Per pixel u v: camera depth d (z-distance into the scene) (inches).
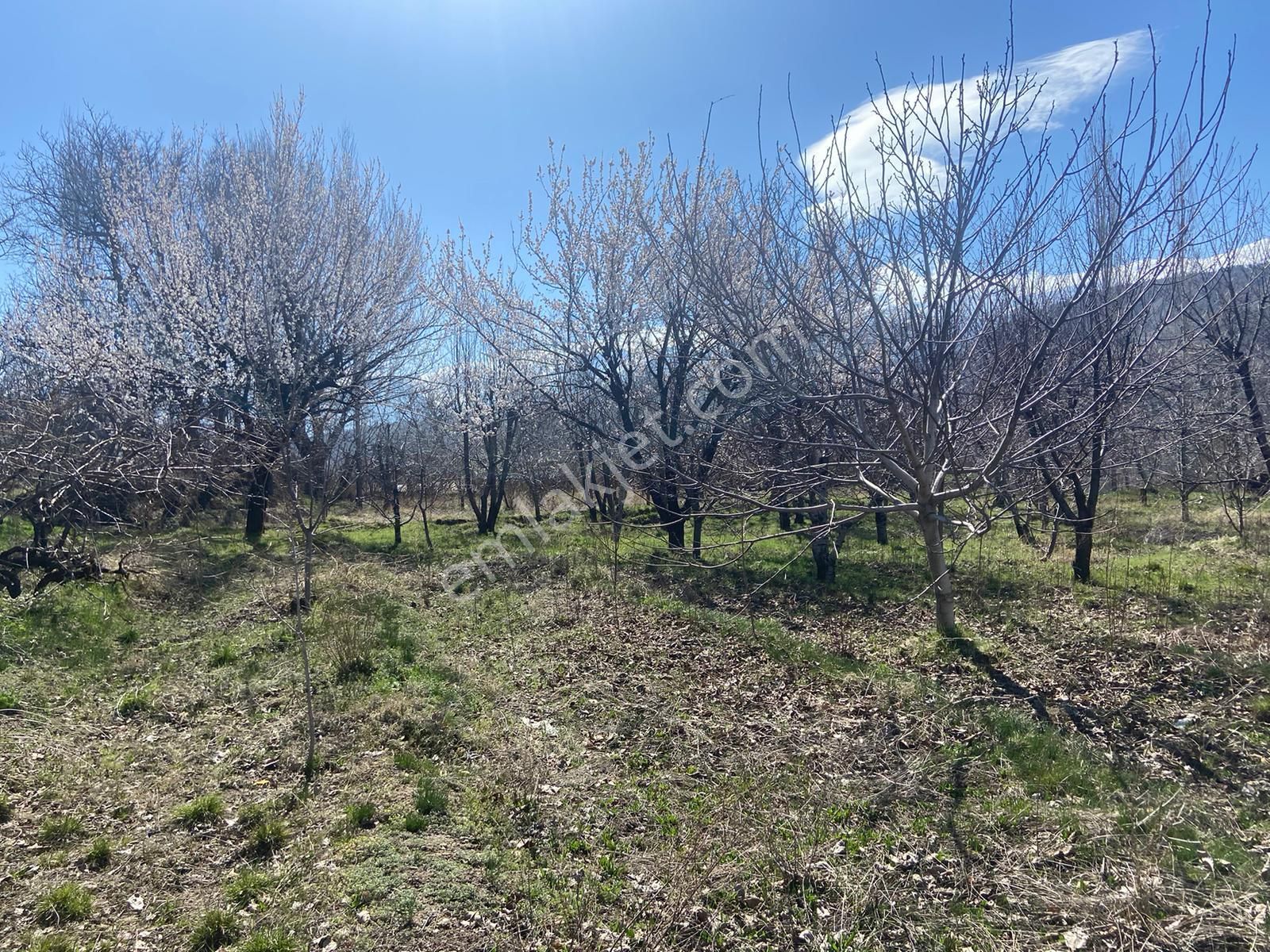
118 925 124.0
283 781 175.9
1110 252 195.2
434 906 133.3
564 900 135.4
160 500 398.6
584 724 212.8
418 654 271.9
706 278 253.0
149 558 378.6
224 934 123.3
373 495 797.2
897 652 269.9
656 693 235.0
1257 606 299.4
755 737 201.9
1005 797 165.6
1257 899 126.9
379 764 185.3
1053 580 373.1
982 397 235.8
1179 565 390.6
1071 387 279.3
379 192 633.0
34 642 247.6
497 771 181.9
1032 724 199.5
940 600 277.0
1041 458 271.1
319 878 138.9
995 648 264.8
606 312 450.9
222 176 647.8
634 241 444.1
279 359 537.3
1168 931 120.1
